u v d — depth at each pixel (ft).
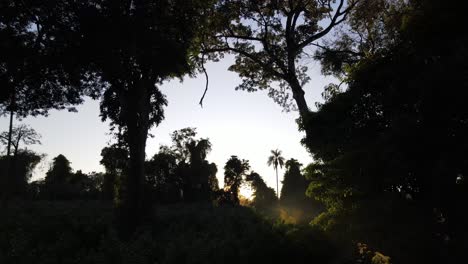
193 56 112.78
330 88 34.96
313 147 33.76
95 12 80.28
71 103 96.68
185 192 254.06
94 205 176.65
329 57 99.66
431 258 26.22
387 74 29.55
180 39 100.68
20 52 82.64
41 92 93.15
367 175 28.91
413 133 25.70
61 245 40.68
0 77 84.64
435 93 24.89
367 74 31.24
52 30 82.02
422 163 26.53
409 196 29.14
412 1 34.19
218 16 104.99
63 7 81.00
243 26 104.99
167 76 107.14
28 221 62.03
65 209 130.72
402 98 27.78
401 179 27.37
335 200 33.63
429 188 27.73
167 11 94.84
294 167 208.23
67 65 85.46
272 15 101.55
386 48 31.86
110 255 37.96
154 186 223.51
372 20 92.07
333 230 33.01
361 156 28.99
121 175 104.17
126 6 85.66
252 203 333.83
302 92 98.37
